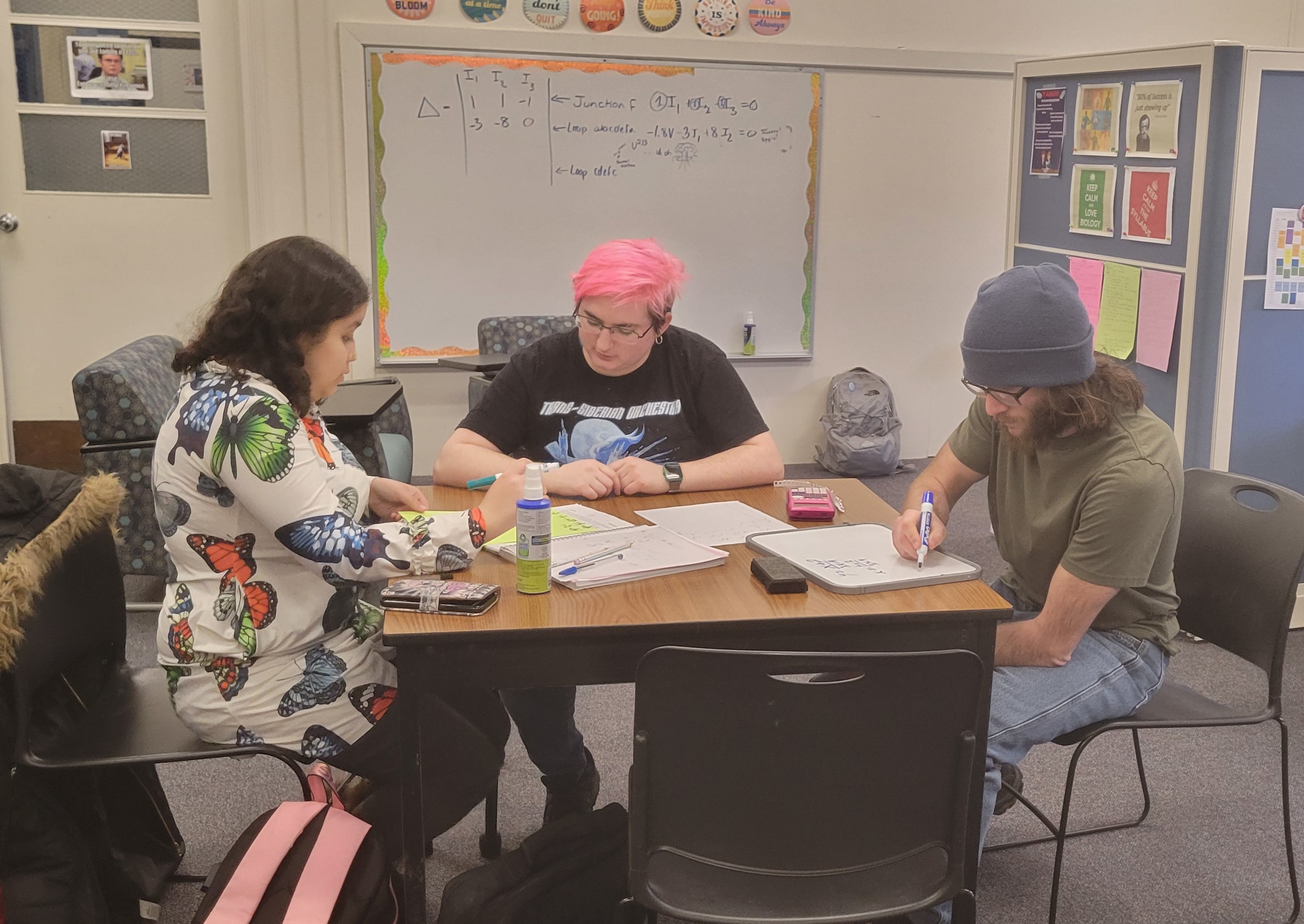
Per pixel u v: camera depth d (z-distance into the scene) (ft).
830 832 4.51
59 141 14.10
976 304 5.87
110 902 5.95
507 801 7.75
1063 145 12.17
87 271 14.51
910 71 16.22
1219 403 10.49
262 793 7.80
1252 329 10.44
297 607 5.30
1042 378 5.64
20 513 5.52
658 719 4.32
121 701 6.03
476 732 5.70
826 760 4.38
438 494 6.59
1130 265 11.16
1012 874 7.00
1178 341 10.62
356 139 14.61
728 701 4.26
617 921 4.71
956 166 16.76
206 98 14.33
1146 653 6.11
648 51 15.20
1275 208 10.24
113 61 14.01
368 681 5.46
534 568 5.00
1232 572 6.34
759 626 4.78
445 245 15.20
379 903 5.11
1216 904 6.71
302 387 5.25
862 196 16.52
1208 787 8.02
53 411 14.79
